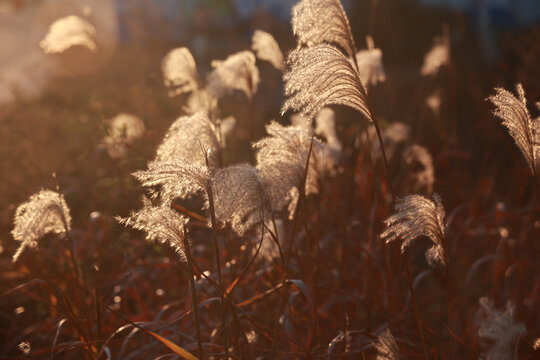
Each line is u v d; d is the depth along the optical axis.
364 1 16.59
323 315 3.40
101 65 10.60
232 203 2.06
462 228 4.54
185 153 2.55
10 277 4.08
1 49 14.94
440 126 5.60
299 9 2.41
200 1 14.55
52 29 4.71
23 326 4.12
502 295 3.85
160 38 12.81
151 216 2.02
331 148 3.56
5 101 10.76
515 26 11.98
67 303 2.98
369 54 3.54
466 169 6.31
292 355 2.88
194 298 2.09
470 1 12.95
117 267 4.14
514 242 4.61
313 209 3.94
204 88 3.61
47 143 7.31
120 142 4.01
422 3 16.34
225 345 2.14
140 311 3.92
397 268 3.88
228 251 3.01
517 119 2.24
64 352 3.60
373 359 3.07
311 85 2.09
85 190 5.42
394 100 7.11
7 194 5.48
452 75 5.86
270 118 8.40
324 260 3.72
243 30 14.25
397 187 4.67
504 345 1.89
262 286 3.41
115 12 13.01
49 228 2.65
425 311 3.78
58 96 10.01
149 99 6.44
